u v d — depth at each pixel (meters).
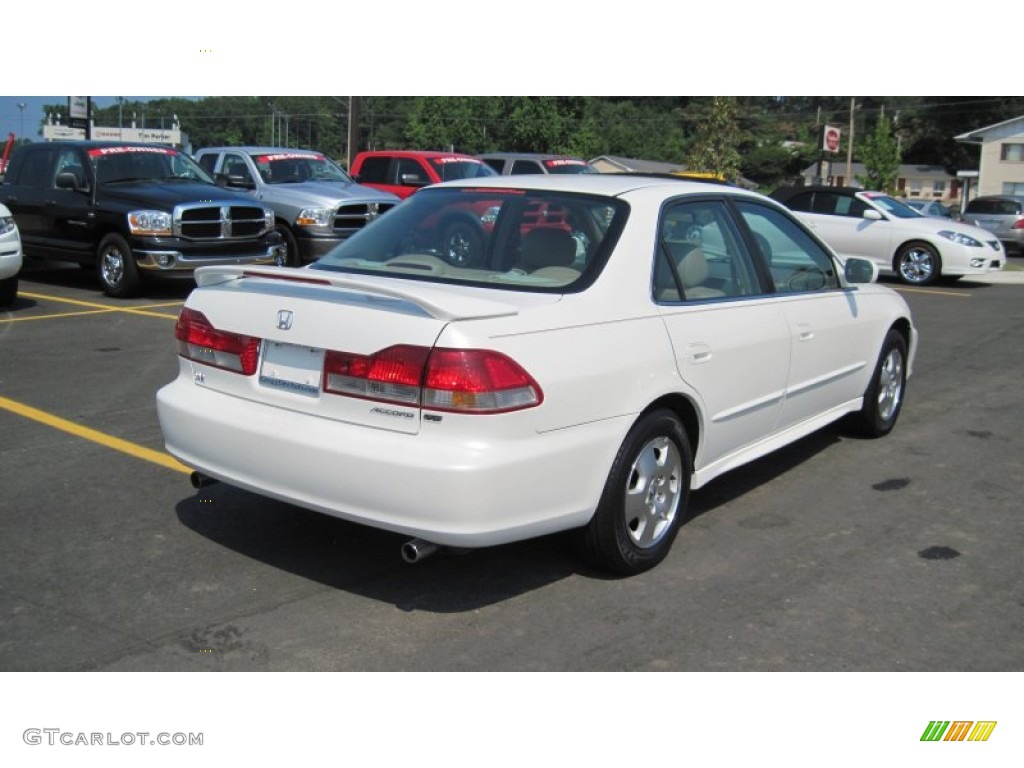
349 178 16.06
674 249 4.52
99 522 4.76
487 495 3.50
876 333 6.19
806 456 6.18
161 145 13.75
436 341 3.53
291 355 3.92
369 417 3.66
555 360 3.72
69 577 4.14
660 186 4.69
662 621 3.85
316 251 14.11
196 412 4.14
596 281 4.08
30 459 5.70
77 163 12.83
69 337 9.54
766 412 5.06
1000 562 4.50
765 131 94.50
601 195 4.49
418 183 17.55
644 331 4.13
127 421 6.55
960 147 98.38
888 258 16.88
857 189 17.44
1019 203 28.41
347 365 3.69
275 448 3.83
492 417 3.51
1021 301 14.70
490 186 4.75
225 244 12.59
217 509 4.96
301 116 73.81
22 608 3.86
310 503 3.79
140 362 8.43
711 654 3.62
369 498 3.61
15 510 4.89
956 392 8.18
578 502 3.86
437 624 3.80
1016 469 5.96
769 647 3.67
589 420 3.84
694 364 4.36
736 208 5.09
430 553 3.62
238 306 4.11
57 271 15.18
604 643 3.68
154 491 5.20
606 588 4.14
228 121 80.88
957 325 12.08
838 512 5.14
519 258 4.29
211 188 13.04
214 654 3.55
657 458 4.29
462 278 4.26
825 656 3.62
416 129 52.16
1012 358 9.82
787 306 5.19
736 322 4.70
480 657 3.57
